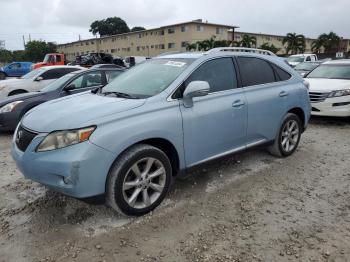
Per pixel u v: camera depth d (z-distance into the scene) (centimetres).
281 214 373
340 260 296
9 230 346
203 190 431
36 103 756
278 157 552
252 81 478
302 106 555
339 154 580
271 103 493
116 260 298
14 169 523
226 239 327
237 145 459
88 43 8369
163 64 444
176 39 5975
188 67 412
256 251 309
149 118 357
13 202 408
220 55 449
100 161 323
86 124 322
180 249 312
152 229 344
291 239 327
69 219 364
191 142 396
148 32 6562
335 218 365
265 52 537
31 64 3038
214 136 420
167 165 376
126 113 345
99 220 361
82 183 318
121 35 7256
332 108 807
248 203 398
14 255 307
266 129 496
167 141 375
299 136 572
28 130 348
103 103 370
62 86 802
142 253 307
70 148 318
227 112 429
